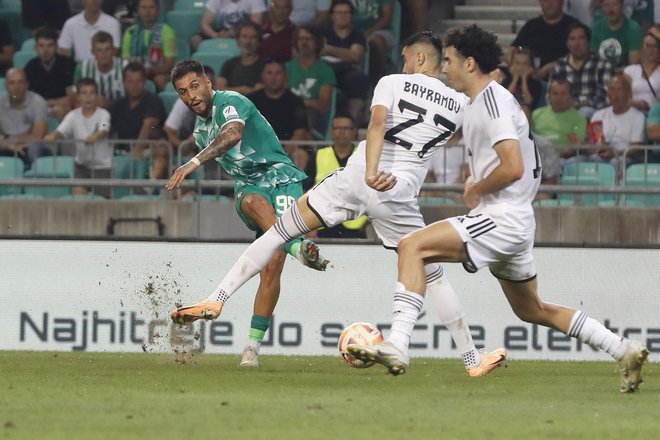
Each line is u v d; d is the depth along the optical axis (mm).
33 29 51312
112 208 41656
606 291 34344
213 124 25906
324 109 47938
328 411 16328
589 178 42781
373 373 24906
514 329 34281
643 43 47219
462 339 23828
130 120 46812
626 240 40938
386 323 34375
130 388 20078
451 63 19578
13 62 50781
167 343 34188
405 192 22984
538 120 46375
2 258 34562
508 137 18922
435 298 23703
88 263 34438
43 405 17000
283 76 46031
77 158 43781
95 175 43781
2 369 24891
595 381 23344
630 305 34375
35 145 45125
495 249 19375
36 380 21844
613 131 45906
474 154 19672
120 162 43688
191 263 34312
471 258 19375
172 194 42688
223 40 50125
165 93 48250
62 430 13938
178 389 19938
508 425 14906
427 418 15586
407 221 23203
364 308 34375
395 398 18516
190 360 29141
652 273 34344
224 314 34188
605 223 41000
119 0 50719
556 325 20375
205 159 25078
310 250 23828
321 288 34344
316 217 22938
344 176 22891
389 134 22984
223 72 47750
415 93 22953
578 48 47125
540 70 47469
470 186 19266
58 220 41938
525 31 47969
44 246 34469
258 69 47656
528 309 20422
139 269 34375
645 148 42719
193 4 50719
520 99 47250
